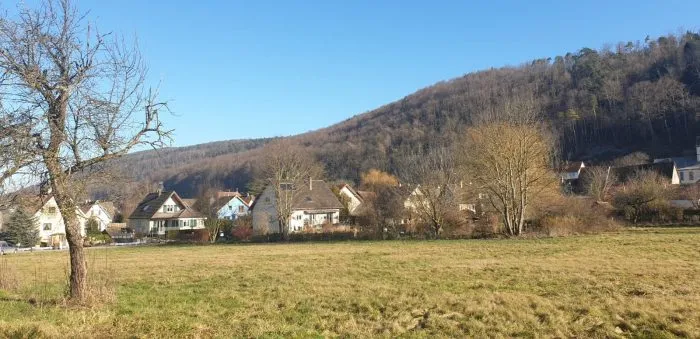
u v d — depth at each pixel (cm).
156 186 10088
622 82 12400
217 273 2227
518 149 4228
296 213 6875
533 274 1836
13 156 1153
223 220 6356
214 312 1321
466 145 4559
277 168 5744
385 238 4722
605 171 7631
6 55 1148
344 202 7756
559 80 13088
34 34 1188
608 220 4481
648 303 1213
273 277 2003
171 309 1350
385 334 1034
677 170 8738
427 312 1231
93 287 1395
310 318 1214
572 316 1134
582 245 3055
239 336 1016
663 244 2880
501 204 4512
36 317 1171
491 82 13700
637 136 11206
